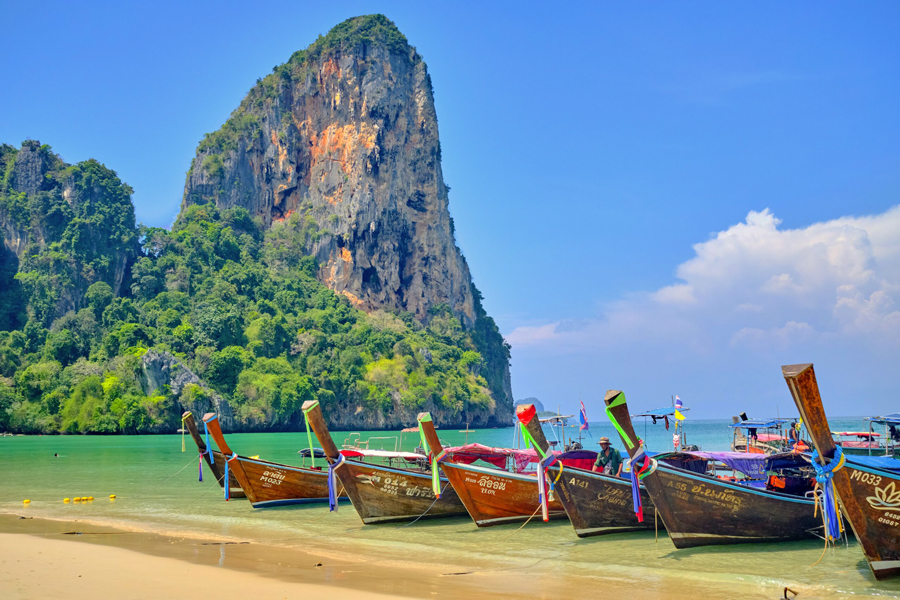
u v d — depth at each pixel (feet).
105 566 56.39
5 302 486.38
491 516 75.10
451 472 72.23
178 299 528.63
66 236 514.68
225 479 95.20
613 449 74.28
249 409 442.09
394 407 535.60
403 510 79.41
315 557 61.87
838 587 51.01
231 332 507.71
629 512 70.23
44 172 554.46
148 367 403.54
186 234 597.11
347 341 562.66
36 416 386.52
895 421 111.86
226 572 55.11
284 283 617.62
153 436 373.81
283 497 94.27
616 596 48.75
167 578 52.54
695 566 57.62
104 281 517.96
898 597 48.52
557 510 77.97
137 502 100.37
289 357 529.86
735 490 62.64
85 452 230.89
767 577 53.88
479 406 622.13
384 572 55.88
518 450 86.28
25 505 98.17
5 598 45.78
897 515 50.60
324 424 75.31
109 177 561.43
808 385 48.70
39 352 452.35
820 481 51.26
